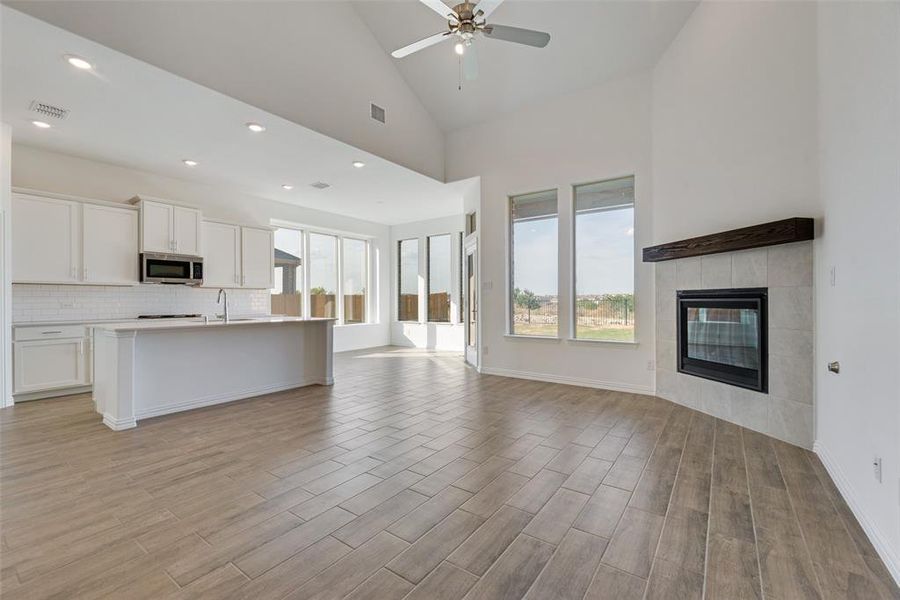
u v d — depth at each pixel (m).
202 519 1.94
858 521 1.90
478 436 3.10
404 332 8.98
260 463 2.60
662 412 3.72
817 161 2.66
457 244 8.12
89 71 2.96
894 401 1.59
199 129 3.94
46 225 4.18
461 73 4.94
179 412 3.75
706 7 3.57
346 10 4.37
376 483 2.32
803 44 2.74
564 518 1.95
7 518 1.94
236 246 5.94
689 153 3.79
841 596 1.44
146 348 3.57
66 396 4.30
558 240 5.02
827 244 2.50
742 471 2.45
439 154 5.85
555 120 5.01
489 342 5.66
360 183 5.86
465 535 1.82
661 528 1.87
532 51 4.49
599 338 4.79
